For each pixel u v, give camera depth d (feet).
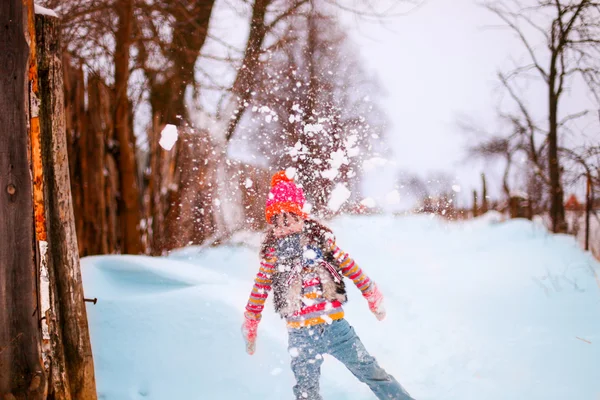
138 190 27.91
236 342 12.44
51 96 9.87
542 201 41.06
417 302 18.81
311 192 14.88
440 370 12.92
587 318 16.25
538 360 12.72
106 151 26.20
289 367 12.17
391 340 14.93
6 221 9.16
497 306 18.25
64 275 10.00
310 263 10.33
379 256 25.81
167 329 12.51
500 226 36.76
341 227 28.68
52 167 9.89
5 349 9.17
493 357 13.25
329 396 11.64
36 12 9.73
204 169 28.27
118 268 15.33
